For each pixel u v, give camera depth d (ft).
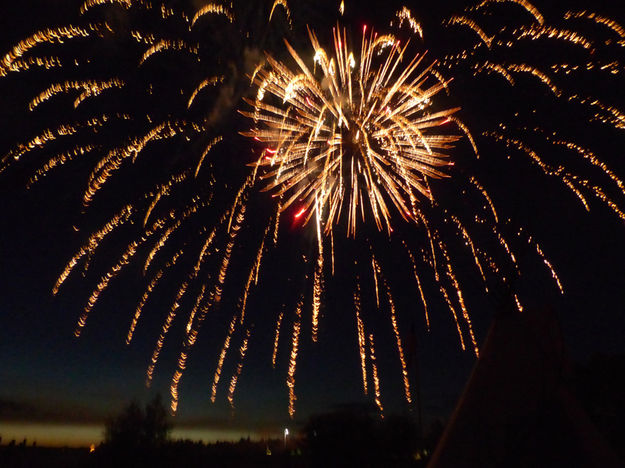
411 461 67.62
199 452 82.58
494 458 30.91
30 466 79.30
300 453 75.10
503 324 35.06
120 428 81.51
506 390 32.76
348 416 71.05
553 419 31.45
